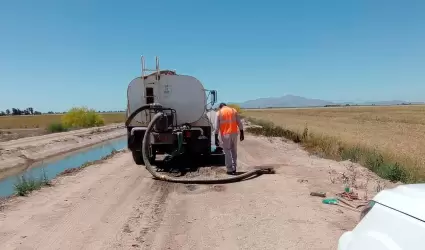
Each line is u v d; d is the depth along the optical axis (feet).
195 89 41.63
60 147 81.51
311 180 31.76
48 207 25.27
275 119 195.21
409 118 194.59
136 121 41.42
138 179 35.17
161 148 40.91
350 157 46.83
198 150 41.47
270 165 40.83
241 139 36.99
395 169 34.88
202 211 23.80
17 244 18.35
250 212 23.03
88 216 23.09
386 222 8.03
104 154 72.69
